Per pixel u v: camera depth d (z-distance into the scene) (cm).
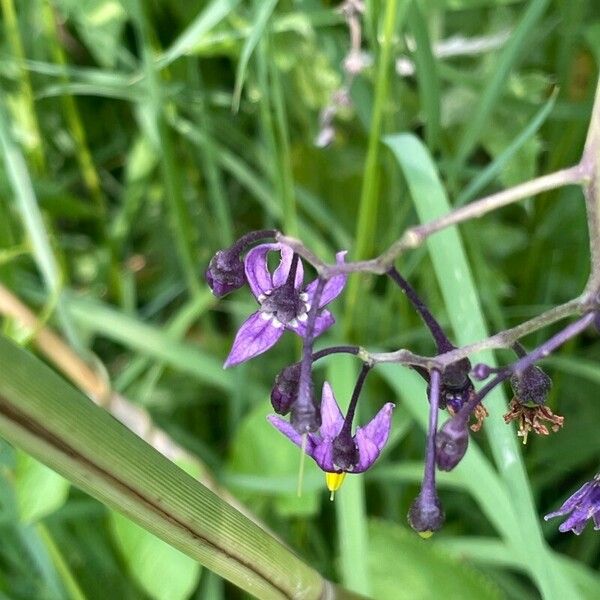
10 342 7
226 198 20
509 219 19
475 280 17
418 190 13
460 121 17
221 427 20
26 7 18
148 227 21
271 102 17
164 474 8
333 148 19
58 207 19
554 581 11
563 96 17
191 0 18
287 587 10
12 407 7
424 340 17
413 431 17
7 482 15
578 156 17
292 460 15
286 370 8
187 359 17
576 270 18
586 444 17
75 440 7
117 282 20
